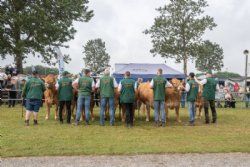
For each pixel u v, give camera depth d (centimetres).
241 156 1005
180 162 933
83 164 908
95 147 1104
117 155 1009
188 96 1666
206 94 1722
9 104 2373
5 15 3875
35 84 1577
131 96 1573
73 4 4341
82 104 1614
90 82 1617
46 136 1288
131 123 1584
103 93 1612
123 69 3139
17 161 933
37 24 3984
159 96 1608
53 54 4188
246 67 3284
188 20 6209
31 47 4047
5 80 2475
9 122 1655
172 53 6241
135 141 1212
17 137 1258
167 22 6197
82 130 1447
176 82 1745
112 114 1622
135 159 963
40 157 979
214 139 1264
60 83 1628
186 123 1722
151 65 3222
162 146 1125
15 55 4003
